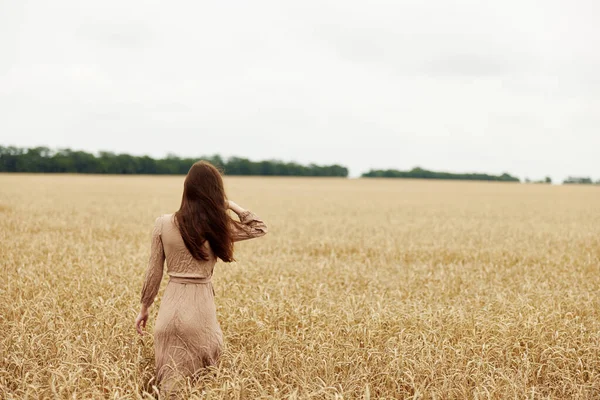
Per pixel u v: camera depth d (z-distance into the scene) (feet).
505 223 65.51
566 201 126.62
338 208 89.61
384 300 21.99
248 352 15.55
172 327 12.52
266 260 32.22
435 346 15.62
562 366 14.84
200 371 12.59
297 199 115.96
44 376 12.60
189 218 12.44
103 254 31.63
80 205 79.61
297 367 13.97
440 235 50.24
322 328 17.10
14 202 80.23
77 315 17.66
